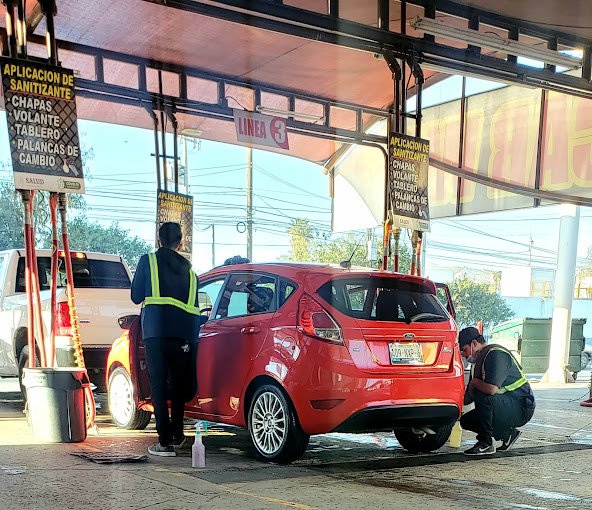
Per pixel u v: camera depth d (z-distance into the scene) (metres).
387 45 8.44
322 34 8.00
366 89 12.66
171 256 5.92
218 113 11.86
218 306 6.34
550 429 8.18
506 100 14.74
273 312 5.72
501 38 8.64
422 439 6.39
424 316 5.82
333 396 5.26
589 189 13.27
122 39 10.26
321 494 4.55
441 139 16.08
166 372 5.84
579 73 11.58
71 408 6.27
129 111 13.21
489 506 4.39
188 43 10.35
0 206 17.05
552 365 16.55
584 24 9.33
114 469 5.14
